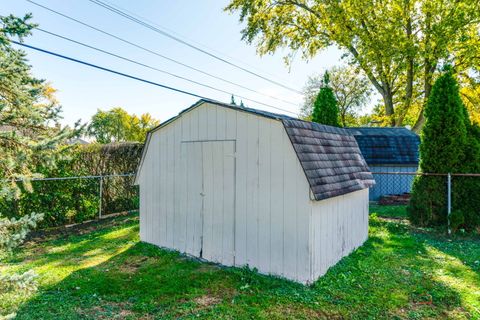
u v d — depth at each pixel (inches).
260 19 723.4
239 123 196.4
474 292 160.4
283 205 177.6
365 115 1229.1
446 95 306.8
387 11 609.3
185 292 161.8
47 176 309.7
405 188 510.9
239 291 162.2
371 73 688.4
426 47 570.6
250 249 191.6
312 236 170.2
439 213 303.3
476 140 303.0
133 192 415.2
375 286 167.0
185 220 229.0
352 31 642.8
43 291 163.0
